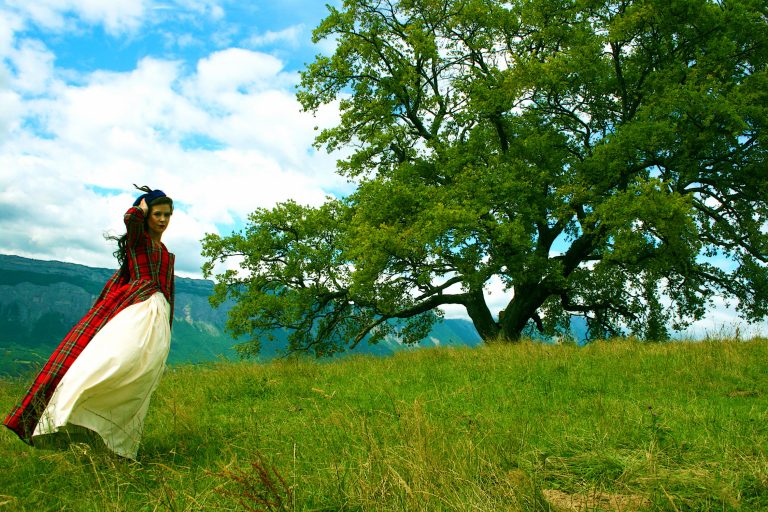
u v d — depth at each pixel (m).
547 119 21.17
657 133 16.67
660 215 15.54
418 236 16.98
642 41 19.38
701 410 5.66
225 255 21.84
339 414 4.95
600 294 23.25
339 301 22.81
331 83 21.14
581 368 8.59
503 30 20.00
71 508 3.27
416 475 3.18
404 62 20.62
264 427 5.20
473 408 5.97
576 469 3.73
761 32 18.23
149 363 4.22
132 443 4.25
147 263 4.58
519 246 17.86
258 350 20.97
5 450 4.53
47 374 4.07
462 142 20.47
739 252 20.59
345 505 3.13
